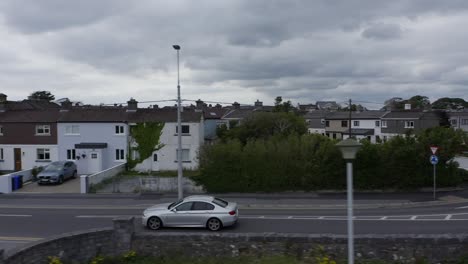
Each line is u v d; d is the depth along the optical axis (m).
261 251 13.16
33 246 12.03
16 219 21.31
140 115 42.50
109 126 41.12
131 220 13.76
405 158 29.75
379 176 29.86
